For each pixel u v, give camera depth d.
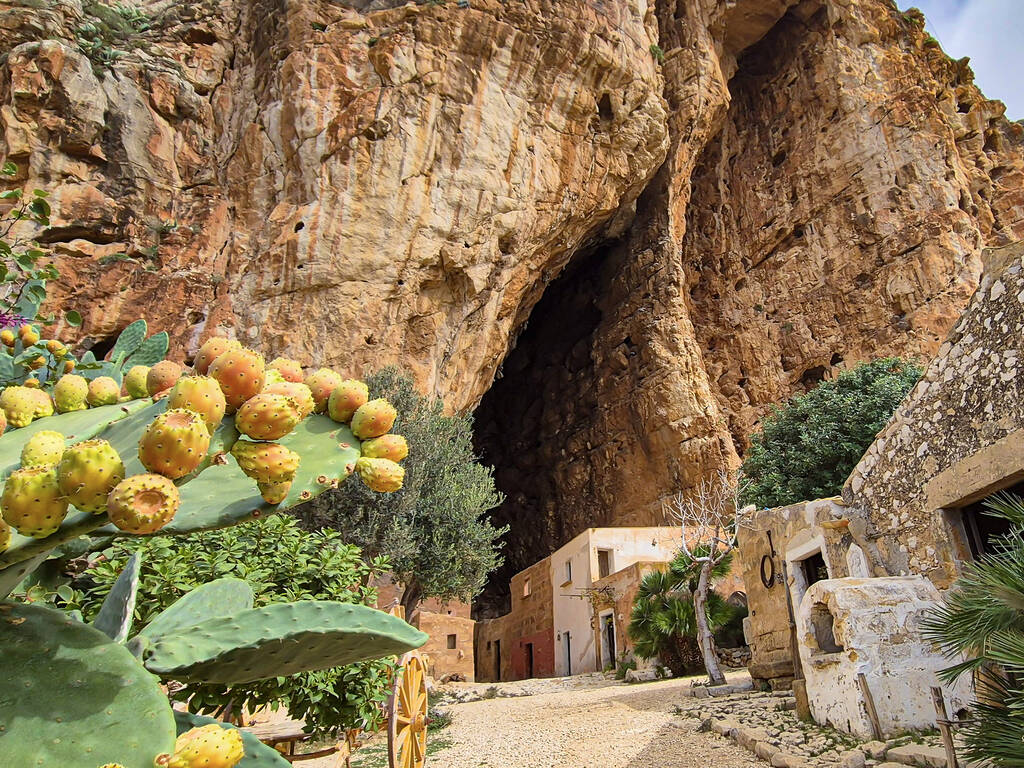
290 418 1.78
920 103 31.81
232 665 2.10
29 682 1.55
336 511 13.22
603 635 18.11
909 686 5.38
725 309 33.06
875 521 6.77
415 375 19.92
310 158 20.03
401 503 13.68
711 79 28.67
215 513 1.82
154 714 1.53
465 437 17.70
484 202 21.11
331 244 19.36
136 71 20.44
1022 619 3.49
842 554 7.19
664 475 27.00
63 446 1.87
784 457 20.47
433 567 13.83
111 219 18.50
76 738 1.48
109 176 19.02
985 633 3.57
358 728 4.95
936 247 28.52
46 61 18.61
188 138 20.69
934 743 4.70
